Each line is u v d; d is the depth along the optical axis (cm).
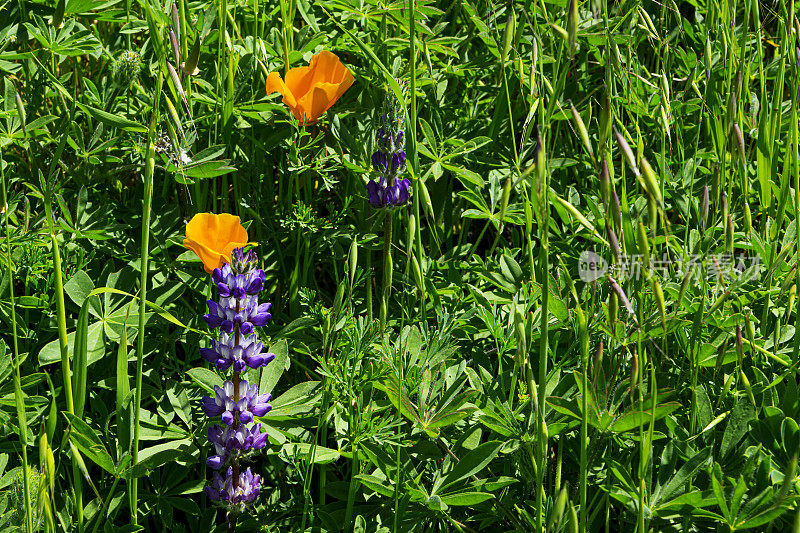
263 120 285
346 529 221
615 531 229
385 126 225
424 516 218
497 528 228
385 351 226
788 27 243
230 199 309
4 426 225
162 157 263
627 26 298
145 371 248
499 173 300
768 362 234
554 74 172
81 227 258
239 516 226
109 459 196
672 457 203
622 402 216
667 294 235
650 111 303
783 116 294
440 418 210
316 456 220
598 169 164
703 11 321
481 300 260
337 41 302
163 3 299
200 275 268
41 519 196
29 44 302
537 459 176
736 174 274
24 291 262
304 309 281
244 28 319
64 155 281
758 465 200
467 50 324
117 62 257
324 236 277
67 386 194
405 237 295
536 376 242
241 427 198
